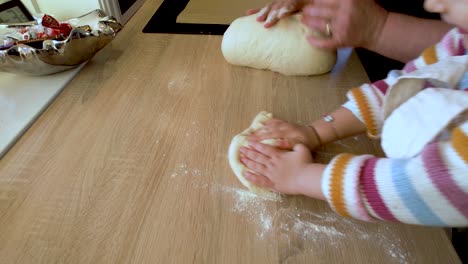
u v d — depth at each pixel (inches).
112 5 30.9
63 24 26.7
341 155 14.8
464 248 23.5
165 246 14.6
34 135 20.3
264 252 14.3
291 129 18.5
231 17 32.5
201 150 19.0
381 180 12.7
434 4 11.9
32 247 14.7
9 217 15.9
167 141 19.6
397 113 13.7
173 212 15.9
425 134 12.4
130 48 28.7
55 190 17.0
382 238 14.8
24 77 25.3
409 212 12.2
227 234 15.0
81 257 14.3
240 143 18.2
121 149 19.2
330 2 21.5
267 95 23.0
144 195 16.7
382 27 21.2
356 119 17.8
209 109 21.8
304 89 23.5
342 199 13.6
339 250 14.4
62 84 24.4
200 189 16.9
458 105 12.0
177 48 28.4
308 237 14.9
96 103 22.7
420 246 14.4
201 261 14.0
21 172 18.0
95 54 26.7
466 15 11.1
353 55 26.8
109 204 16.3
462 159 10.9
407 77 15.1
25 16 29.5
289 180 16.0
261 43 23.9
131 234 15.0
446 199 11.3
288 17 24.6
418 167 11.9
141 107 22.2
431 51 17.0
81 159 18.7
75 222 15.6
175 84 24.3
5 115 21.5
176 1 36.3
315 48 23.2
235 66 26.0
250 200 16.4
